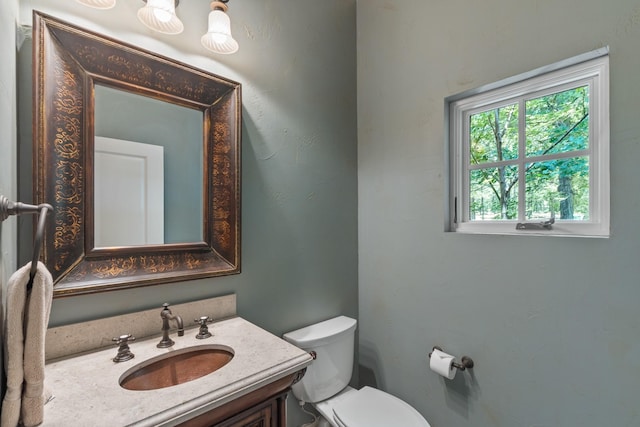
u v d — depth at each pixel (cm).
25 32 81
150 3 91
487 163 135
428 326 146
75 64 88
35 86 81
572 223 110
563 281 105
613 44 94
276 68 141
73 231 88
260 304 134
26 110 81
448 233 138
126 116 99
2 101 62
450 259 137
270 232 138
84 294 89
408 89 153
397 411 124
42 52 82
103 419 59
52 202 84
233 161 123
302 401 136
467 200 142
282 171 143
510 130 128
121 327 95
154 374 86
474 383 129
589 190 107
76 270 88
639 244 91
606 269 97
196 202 114
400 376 158
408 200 154
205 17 117
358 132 180
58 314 86
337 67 170
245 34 130
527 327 114
